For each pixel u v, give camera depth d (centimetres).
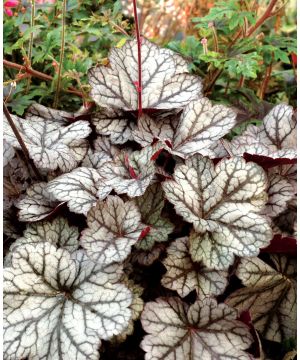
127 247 22
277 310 25
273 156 27
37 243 23
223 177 25
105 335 21
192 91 29
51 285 22
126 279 24
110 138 29
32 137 28
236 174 25
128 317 21
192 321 23
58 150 27
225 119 27
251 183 24
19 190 27
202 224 24
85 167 26
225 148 27
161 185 25
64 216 25
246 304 25
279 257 26
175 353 22
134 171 25
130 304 22
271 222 26
